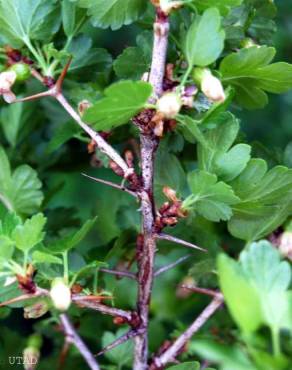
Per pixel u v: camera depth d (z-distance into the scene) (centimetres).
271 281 14
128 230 21
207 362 20
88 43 19
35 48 19
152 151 17
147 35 18
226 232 22
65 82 22
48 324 23
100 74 20
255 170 17
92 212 25
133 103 15
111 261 22
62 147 24
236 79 18
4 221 17
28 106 25
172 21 18
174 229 20
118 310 18
